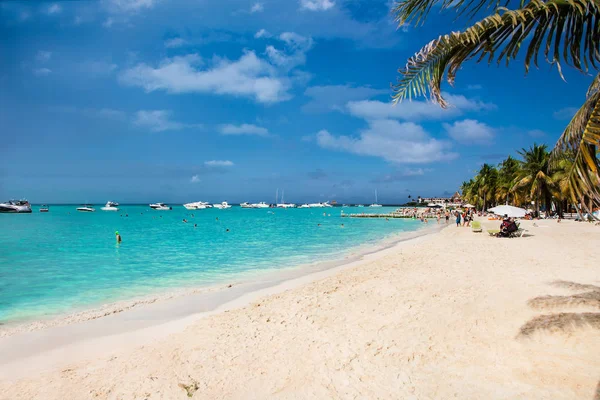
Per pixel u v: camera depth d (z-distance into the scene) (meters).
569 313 6.98
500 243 21.16
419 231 37.44
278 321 7.64
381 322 7.23
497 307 7.78
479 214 76.19
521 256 15.51
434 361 5.45
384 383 4.89
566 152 4.72
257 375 5.29
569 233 27.08
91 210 119.94
